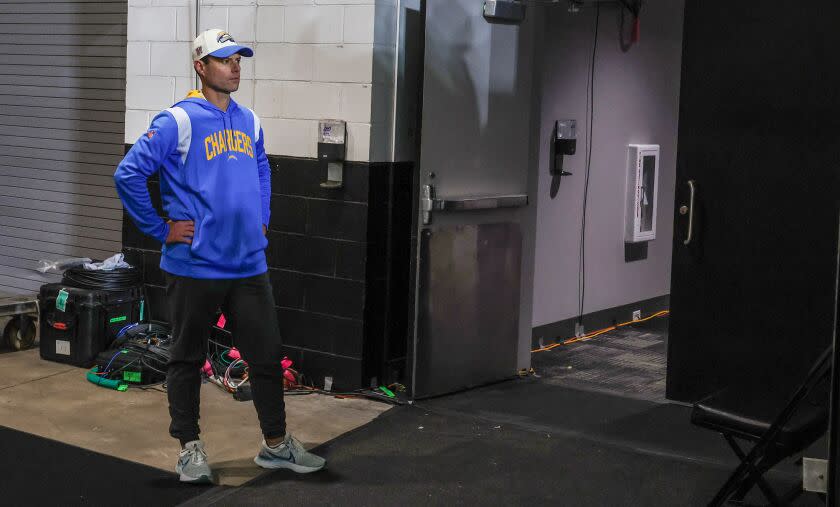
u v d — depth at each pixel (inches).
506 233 211.8
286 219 202.8
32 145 262.1
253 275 153.8
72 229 258.2
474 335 207.5
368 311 197.8
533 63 215.0
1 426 173.0
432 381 199.3
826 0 179.9
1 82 264.4
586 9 251.3
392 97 197.0
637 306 289.6
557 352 247.4
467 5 195.5
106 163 250.7
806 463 134.2
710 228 195.5
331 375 201.3
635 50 274.2
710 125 193.0
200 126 148.3
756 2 186.1
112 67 247.1
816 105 182.9
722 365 197.5
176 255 149.5
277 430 157.2
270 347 155.6
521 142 213.8
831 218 183.6
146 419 180.2
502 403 199.3
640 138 281.4
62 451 163.2
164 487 150.5
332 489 152.2
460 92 196.7
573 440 177.2
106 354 202.7
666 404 202.2
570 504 149.0
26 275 266.8
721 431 141.7
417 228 191.8
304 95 198.5
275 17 200.2
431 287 195.5
